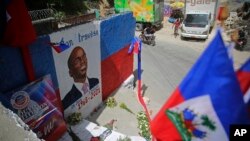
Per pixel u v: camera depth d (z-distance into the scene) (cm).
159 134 349
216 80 303
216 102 310
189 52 1966
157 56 1841
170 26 2920
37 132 694
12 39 597
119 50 1200
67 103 866
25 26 612
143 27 2650
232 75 297
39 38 710
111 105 1074
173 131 341
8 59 634
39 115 702
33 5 1465
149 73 1545
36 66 714
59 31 788
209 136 326
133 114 1050
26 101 666
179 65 1692
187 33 2277
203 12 2362
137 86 1357
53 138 750
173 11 3153
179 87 325
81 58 909
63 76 830
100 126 874
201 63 309
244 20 1428
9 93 629
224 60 297
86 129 850
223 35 297
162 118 343
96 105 1055
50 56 762
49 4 1538
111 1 2869
